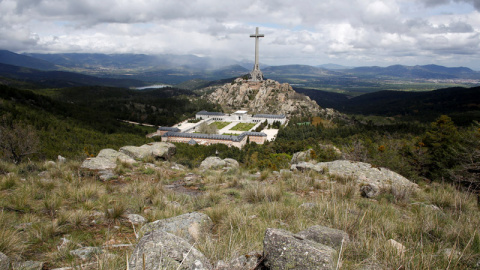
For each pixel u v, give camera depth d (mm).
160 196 9672
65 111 110062
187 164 21656
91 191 9570
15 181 10414
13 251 4734
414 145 31047
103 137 72938
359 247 4762
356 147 28516
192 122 183750
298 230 6090
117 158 17688
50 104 107500
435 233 6234
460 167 16953
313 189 12023
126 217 7590
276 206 8164
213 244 4953
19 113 69625
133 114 175625
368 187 11492
